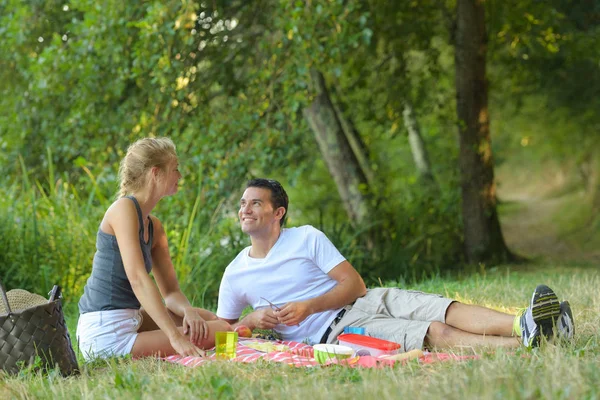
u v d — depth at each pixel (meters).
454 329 4.98
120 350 5.15
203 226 11.30
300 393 3.52
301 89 11.31
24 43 13.19
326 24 10.80
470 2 13.66
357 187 14.08
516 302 7.39
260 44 11.90
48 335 4.61
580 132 25.12
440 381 3.64
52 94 12.66
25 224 10.20
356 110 15.47
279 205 5.50
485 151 13.93
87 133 12.72
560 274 10.62
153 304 4.97
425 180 17.50
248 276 5.56
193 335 5.17
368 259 12.30
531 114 25.03
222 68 12.80
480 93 13.91
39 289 9.62
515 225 26.59
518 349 4.29
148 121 12.12
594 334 5.10
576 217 24.41
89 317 5.21
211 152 11.62
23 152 13.30
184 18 11.07
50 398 3.98
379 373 3.88
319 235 5.45
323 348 4.63
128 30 11.97
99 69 12.22
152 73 11.30
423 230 14.23
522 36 14.62
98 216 10.52
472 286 8.77
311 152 16.48
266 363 4.40
